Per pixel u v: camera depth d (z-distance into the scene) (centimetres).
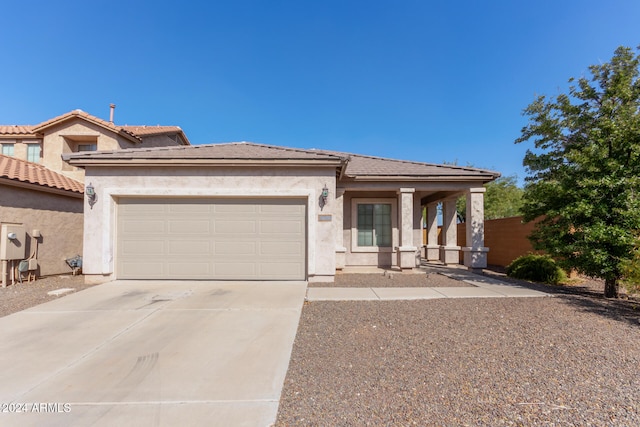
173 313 691
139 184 1013
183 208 1031
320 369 447
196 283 986
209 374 436
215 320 646
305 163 1004
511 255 1573
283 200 1041
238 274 1026
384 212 1493
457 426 322
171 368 453
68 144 1683
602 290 997
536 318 648
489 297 823
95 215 1002
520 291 895
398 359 473
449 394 379
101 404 369
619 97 874
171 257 1024
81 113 1636
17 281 1057
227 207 1036
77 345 530
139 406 365
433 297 818
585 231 838
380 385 403
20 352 505
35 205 1152
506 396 373
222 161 994
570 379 410
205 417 346
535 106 1009
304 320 647
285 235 1037
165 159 986
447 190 1337
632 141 826
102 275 993
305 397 379
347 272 1264
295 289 909
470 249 1296
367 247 1474
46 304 760
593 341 530
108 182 1011
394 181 1306
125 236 1026
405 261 1266
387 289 918
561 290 952
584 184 821
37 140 1722
